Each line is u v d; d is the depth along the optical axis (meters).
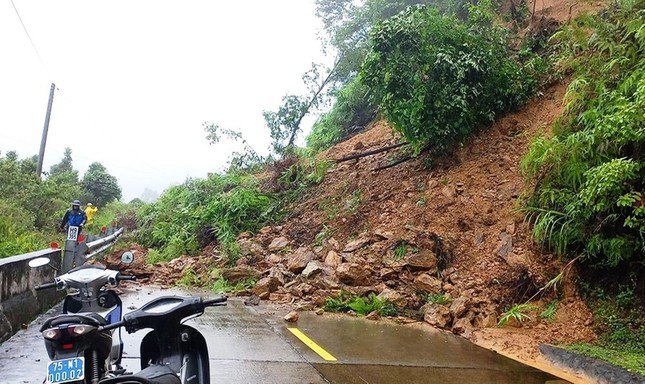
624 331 6.80
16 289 6.55
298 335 6.88
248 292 9.45
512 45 12.88
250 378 5.16
